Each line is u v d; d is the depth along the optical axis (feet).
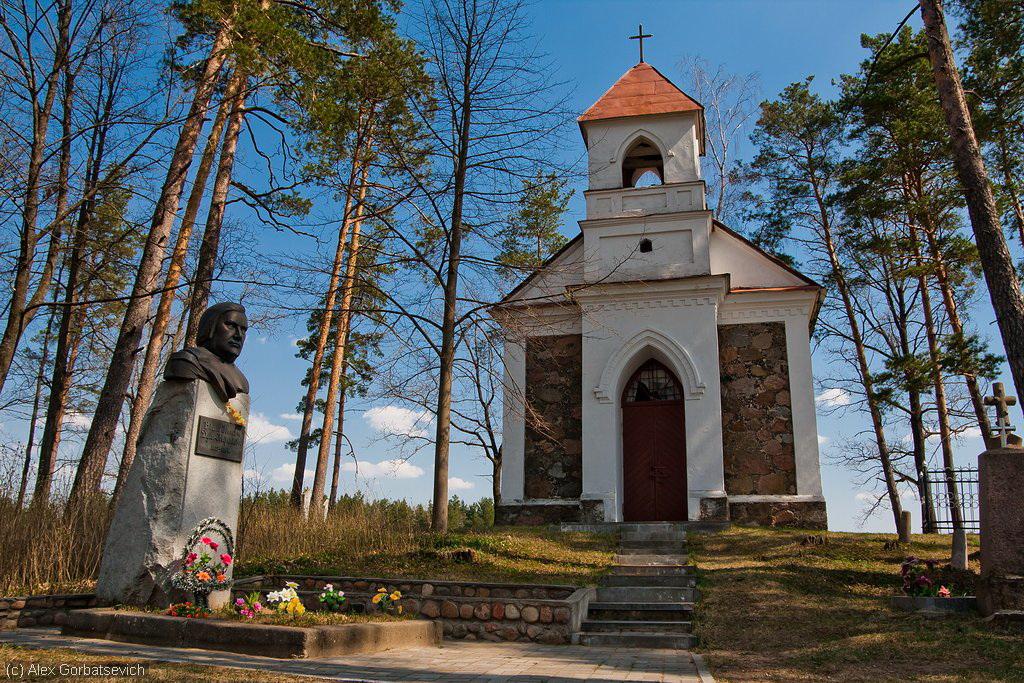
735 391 61.00
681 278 61.16
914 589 34.17
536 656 26.61
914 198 68.64
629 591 36.83
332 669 20.93
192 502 29.45
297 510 53.78
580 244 68.08
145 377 48.37
